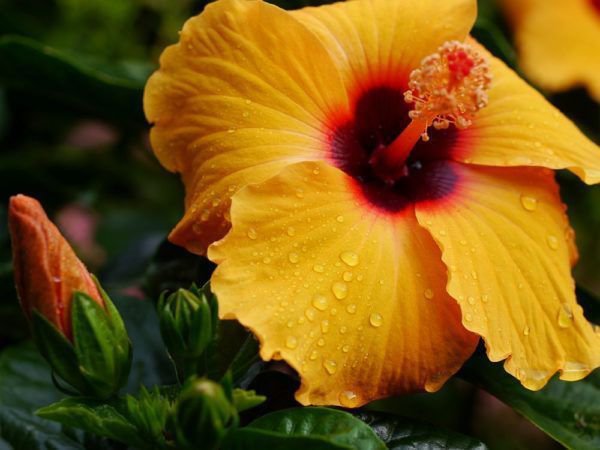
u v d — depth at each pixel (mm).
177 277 385
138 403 331
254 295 330
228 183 349
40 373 376
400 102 385
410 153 380
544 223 364
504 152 373
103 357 332
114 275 448
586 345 351
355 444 327
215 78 359
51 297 328
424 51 383
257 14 360
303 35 359
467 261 348
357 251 342
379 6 386
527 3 489
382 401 471
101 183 503
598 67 474
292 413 330
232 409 316
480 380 369
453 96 361
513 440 477
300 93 360
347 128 372
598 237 518
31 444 359
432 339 340
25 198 326
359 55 380
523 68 481
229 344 336
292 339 328
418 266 345
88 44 508
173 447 328
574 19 481
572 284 360
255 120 354
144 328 388
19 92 464
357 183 361
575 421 366
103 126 524
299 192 343
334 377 332
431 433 348
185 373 335
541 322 349
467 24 384
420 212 357
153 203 519
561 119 382
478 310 341
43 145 514
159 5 507
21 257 327
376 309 337
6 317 422
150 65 468
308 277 335
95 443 358
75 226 525
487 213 362
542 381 344
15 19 476
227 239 333
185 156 361
